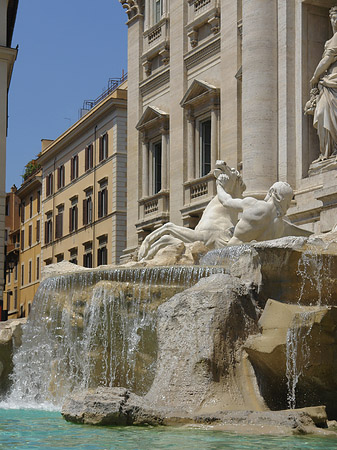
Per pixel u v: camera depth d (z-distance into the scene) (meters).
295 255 13.93
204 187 39.22
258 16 30.61
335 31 28.19
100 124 65.75
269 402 13.28
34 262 85.81
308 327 12.84
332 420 12.84
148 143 45.03
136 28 46.59
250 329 13.68
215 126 38.56
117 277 18.19
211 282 14.29
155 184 44.69
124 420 12.09
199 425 11.72
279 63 30.27
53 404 18.62
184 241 23.55
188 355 13.50
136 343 17.55
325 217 25.61
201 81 39.19
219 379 13.16
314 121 28.16
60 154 75.94
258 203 21.36
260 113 30.30
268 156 30.14
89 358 18.19
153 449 9.81
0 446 10.32
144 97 45.62
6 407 17.77
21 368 20.30
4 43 51.62
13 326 20.88
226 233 23.28
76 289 19.19
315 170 28.33
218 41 38.62
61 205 75.00
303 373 12.99
